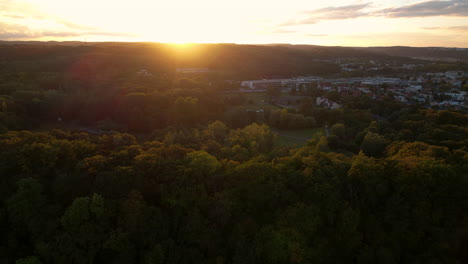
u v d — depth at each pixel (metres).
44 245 44.03
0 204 48.59
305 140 135.75
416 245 51.25
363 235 52.84
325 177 57.34
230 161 63.16
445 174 55.16
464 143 94.56
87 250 44.94
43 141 64.56
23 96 148.62
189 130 128.38
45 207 47.69
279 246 48.41
